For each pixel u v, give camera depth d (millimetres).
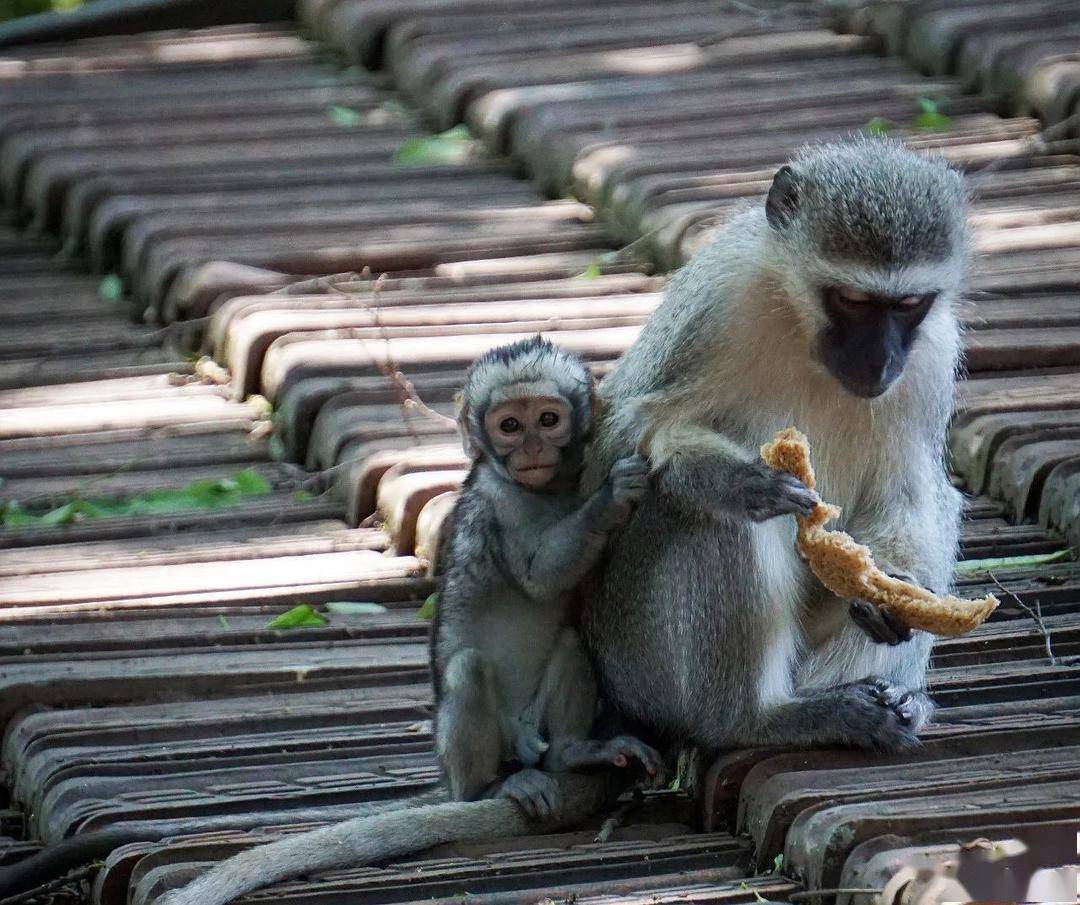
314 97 20734
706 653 9102
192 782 9406
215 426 14148
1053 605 10719
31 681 10297
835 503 9648
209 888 8000
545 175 17969
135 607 11273
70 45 23109
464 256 16328
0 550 12328
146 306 16562
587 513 8844
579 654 9320
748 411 9484
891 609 8711
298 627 11125
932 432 9633
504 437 8945
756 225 9656
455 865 8336
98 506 12938
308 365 13961
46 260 18297
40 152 19234
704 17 21297
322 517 12758
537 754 9094
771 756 8820
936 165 9758
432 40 20781
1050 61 17828
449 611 9219
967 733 8906
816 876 7676
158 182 18172
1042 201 15938
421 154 18734
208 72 21766
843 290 9164
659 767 8797
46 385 15148
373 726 10039
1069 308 13852
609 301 15078
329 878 8227
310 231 16906
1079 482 11531
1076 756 8633
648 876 8195
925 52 19344
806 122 17953
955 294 9656
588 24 21156
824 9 21078
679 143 17531
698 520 9055
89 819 8961
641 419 9383
